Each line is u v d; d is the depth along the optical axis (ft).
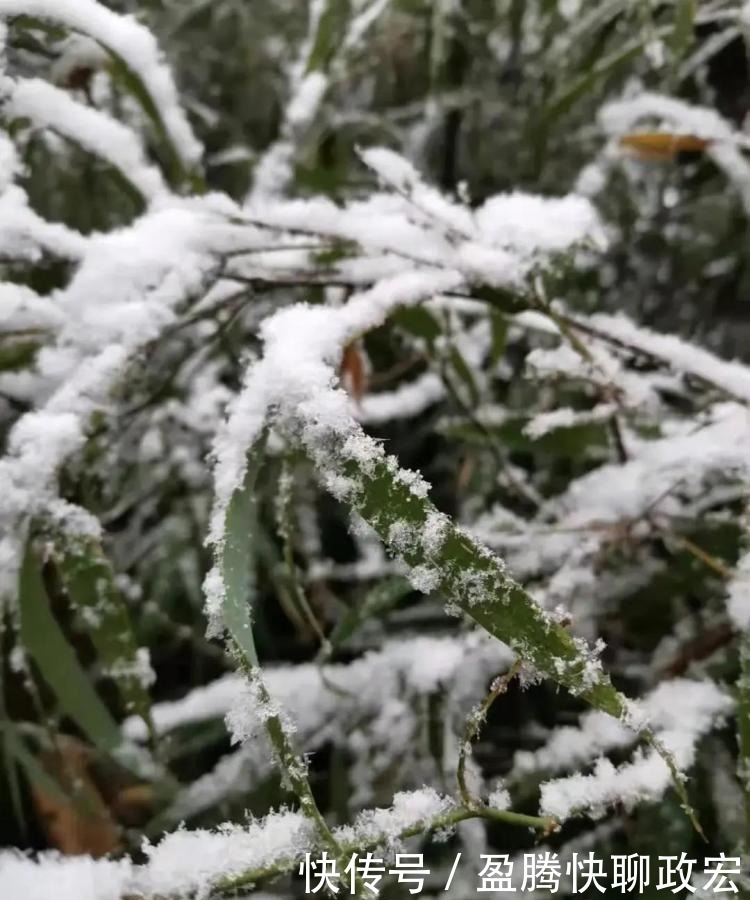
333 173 1.78
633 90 2.07
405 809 1.03
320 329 1.09
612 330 1.36
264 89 2.31
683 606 1.60
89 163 1.77
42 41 1.42
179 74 2.24
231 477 1.02
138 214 1.56
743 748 1.16
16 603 1.26
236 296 1.30
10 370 1.32
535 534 1.49
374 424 1.89
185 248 1.22
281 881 1.46
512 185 2.18
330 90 1.86
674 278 2.12
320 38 1.62
